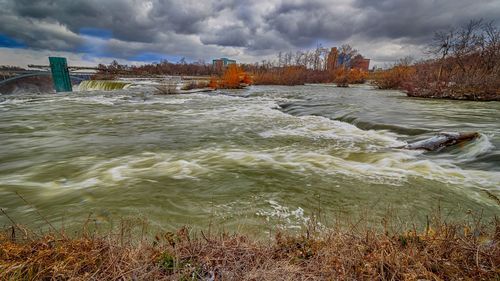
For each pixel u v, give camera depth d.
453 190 5.64
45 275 2.35
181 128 12.98
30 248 2.67
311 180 6.27
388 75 43.12
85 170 7.18
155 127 13.22
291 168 7.18
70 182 6.35
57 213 4.80
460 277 2.35
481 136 8.41
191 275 2.35
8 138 10.94
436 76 27.05
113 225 4.30
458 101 22.12
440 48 28.33
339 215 4.39
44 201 5.30
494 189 5.67
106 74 70.62
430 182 6.08
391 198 5.27
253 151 9.06
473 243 2.72
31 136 11.32
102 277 2.32
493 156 7.41
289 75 55.03
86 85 51.81
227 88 40.44
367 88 44.97
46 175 6.84
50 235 3.09
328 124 13.70
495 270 2.31
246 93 32.44
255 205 5.02
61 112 17.70
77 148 9.46
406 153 8.48
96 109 19.28
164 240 3.31
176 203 5.13
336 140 10.50
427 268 2.47
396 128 11.59
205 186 5.96
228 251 2.73
